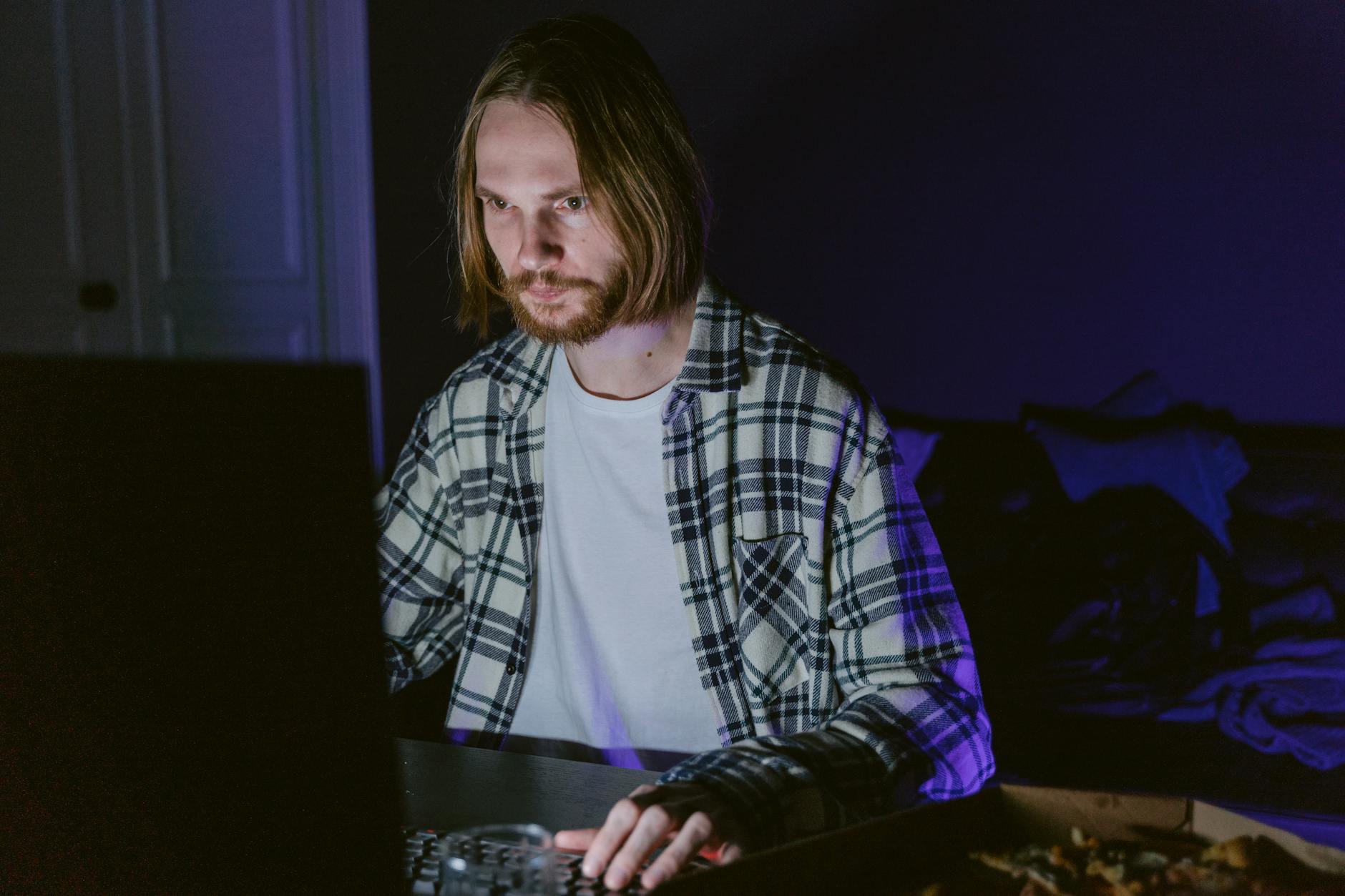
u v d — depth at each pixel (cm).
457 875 60
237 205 358
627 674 107
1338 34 269
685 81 314
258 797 45
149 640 45
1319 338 281
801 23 304
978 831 62
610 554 107
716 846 66
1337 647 225
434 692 188
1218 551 242
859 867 57
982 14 291
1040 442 265
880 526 101
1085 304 296
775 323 108
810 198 311
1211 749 209
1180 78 281
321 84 343
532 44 93
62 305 377
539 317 96
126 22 357
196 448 43
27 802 46
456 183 105
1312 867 56
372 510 43
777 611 103
